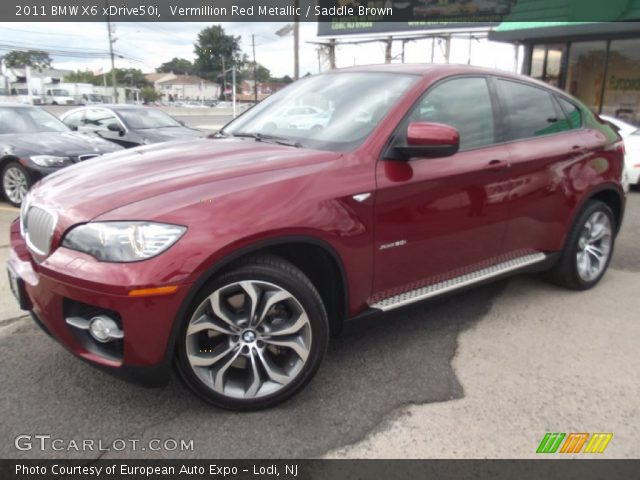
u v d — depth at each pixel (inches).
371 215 115.1
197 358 101.0
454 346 137.3
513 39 621.9
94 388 114.5
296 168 111.1
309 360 108.6
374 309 120.8
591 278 177.2
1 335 137.1
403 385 119.0
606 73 585.9
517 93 154.9
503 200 142.1
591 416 109.3
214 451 96.9
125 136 394.6
